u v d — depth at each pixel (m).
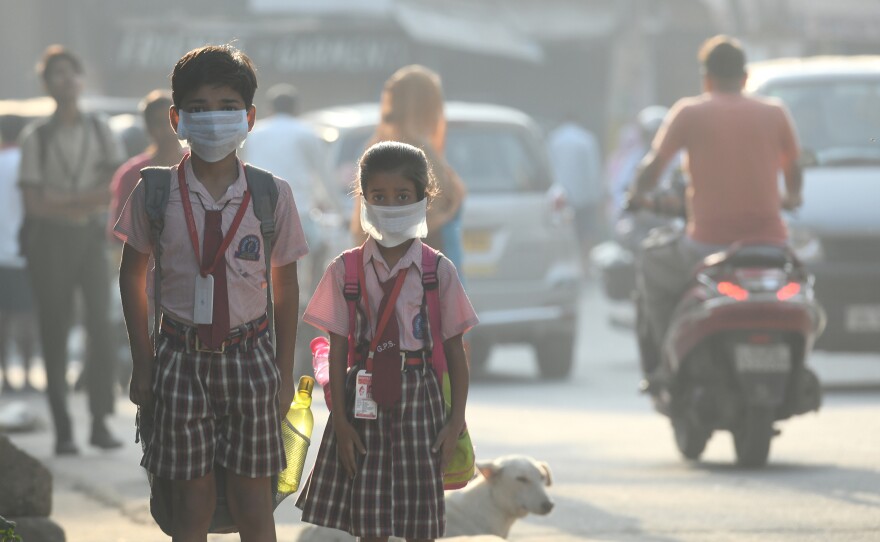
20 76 92.44
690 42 103.62
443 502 16.11
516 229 46.72
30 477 21.33
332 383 16.09
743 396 28.27
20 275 46.53
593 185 86.06
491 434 34.41
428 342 16.08
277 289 16.28
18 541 17.20
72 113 32.41
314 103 93.88
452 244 26.38
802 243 41.06
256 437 15.66
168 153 28.92
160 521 16.08
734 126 30.02
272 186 15.90
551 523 23.38
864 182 42.34
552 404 41.00
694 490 26.30
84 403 43.94
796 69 46.22
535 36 104.00
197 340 15.47
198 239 15.53
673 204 31.09
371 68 91.25
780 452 30.98
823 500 25.02
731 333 28.50
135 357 15.87
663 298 30.64
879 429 33.84
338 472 16.12
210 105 15.30
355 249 16.36
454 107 49.72
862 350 41.19
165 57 94.00
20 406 38.12
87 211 32.41
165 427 15.51
